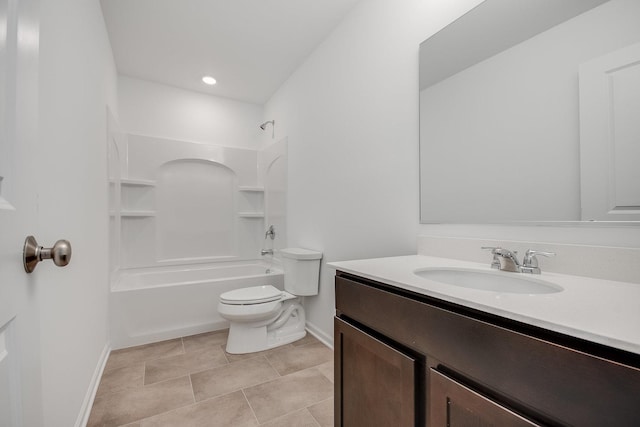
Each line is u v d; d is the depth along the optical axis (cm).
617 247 83
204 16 197
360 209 184
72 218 124
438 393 70
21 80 52
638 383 42
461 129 125
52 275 101
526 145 104
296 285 221
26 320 52
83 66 142
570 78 93
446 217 131
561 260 93
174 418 135
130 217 280
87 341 146
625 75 82
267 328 216
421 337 76
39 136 92
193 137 314
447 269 108
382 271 99
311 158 240
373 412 92
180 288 231
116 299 210
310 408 143
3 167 46
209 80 290
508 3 110
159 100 297
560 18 96
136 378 169
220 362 189
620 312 56
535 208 101
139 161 284
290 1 184
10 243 46
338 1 185
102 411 140
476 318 64
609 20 85
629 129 82
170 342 220
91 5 159
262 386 161
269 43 229
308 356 197
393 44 160
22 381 50
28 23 55
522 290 92
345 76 198
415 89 147
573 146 92
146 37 220
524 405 54
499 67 112
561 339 51
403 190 153
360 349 98
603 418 44
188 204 311
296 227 265
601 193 87
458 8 128
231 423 132
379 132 169
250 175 345
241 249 338
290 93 279
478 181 119
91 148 158
